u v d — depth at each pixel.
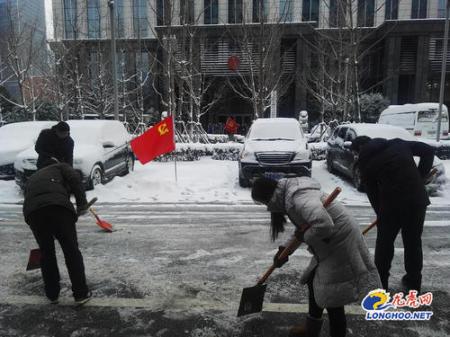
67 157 5.66
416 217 3.56
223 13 29.27
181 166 13.22
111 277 4.32
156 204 8.12
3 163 10.46
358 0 20.14
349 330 3.26
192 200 8.48
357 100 15.41
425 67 30.00
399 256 4.89
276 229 2.91
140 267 4.61
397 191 3.54
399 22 29.02
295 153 9.41
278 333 3.22
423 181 3.85
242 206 7.91
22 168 8.66
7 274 4.44
